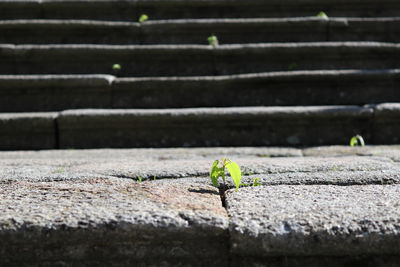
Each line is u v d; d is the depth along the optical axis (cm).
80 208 185
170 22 407
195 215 177
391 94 358
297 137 333
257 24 406
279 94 358
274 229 170
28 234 169
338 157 282
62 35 406
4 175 251
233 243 170
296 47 380
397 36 409
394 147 313
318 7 433
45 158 300
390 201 195
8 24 403
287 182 240
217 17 433
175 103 359
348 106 337
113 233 171
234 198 205
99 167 263
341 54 381
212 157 299
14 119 332
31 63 384
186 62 384
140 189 218
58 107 359
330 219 174
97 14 432
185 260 177
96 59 384
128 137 333
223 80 357
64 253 174
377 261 172
